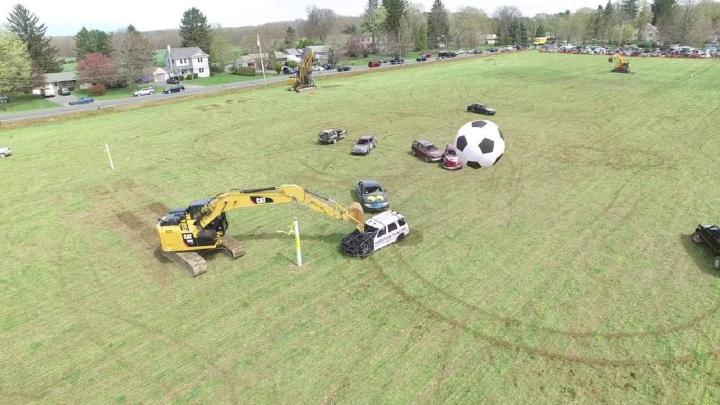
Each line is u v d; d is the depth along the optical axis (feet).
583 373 43.01
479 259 63.87
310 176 100.99
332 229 74.84
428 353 46.11
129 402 41.45
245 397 41.50
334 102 189.37
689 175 93.35
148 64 332.39
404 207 82.64
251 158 115.75
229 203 61.82
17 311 55.67
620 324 49.52
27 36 329.11
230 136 139.13
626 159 104.63
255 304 55.31
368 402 40.40
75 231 77.92
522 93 192.65
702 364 43.60
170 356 47.14
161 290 59.11
